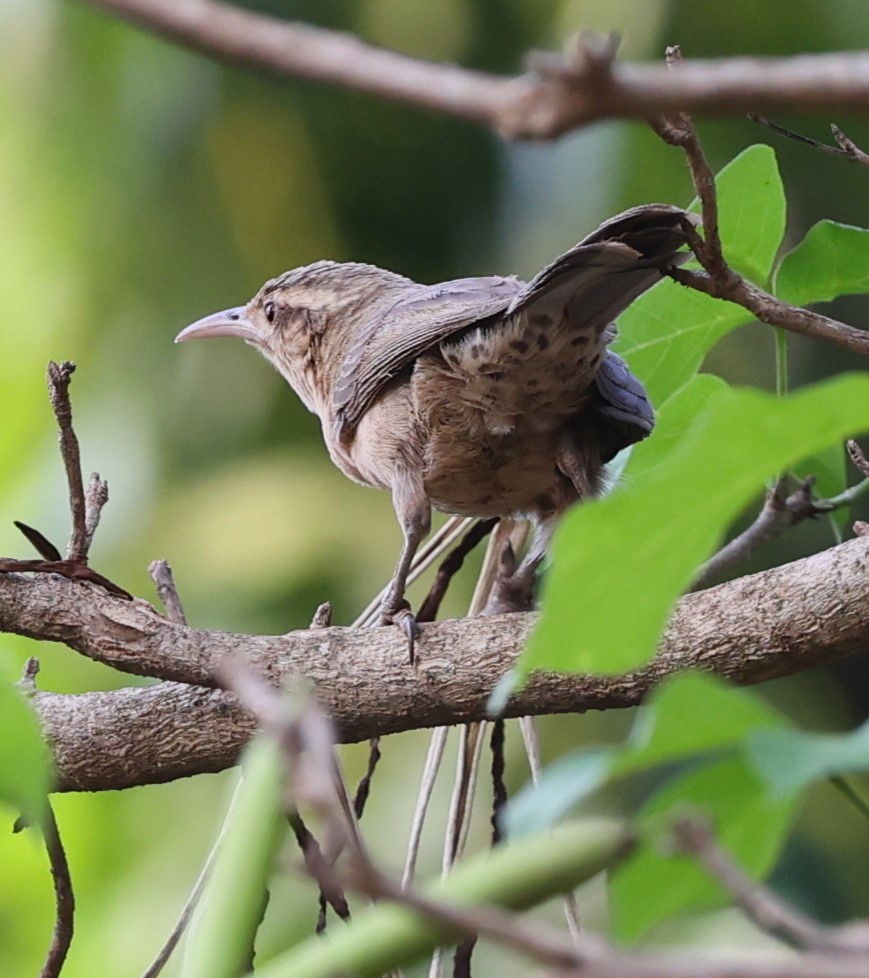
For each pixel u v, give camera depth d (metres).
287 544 13.45
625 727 13.21
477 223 13.88
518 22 13.61
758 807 3.37
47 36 13.56
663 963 2.44
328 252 14.01
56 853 6.12
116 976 11.63
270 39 2.32
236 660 6.83
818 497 8.23
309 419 14.12
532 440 8.86
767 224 7.45
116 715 6.92
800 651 6.55
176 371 14.00
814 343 13.72
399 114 13.59
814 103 2.26
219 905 4.09
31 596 6.82
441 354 8.73
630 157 13.23
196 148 13.76
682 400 8.39
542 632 3.44
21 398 13.90
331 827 2.75
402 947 3.40
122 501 13.61
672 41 13.41
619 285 7.48
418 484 9.19
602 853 3.37
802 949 2.70
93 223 13.85
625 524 3.23
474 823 12.44
